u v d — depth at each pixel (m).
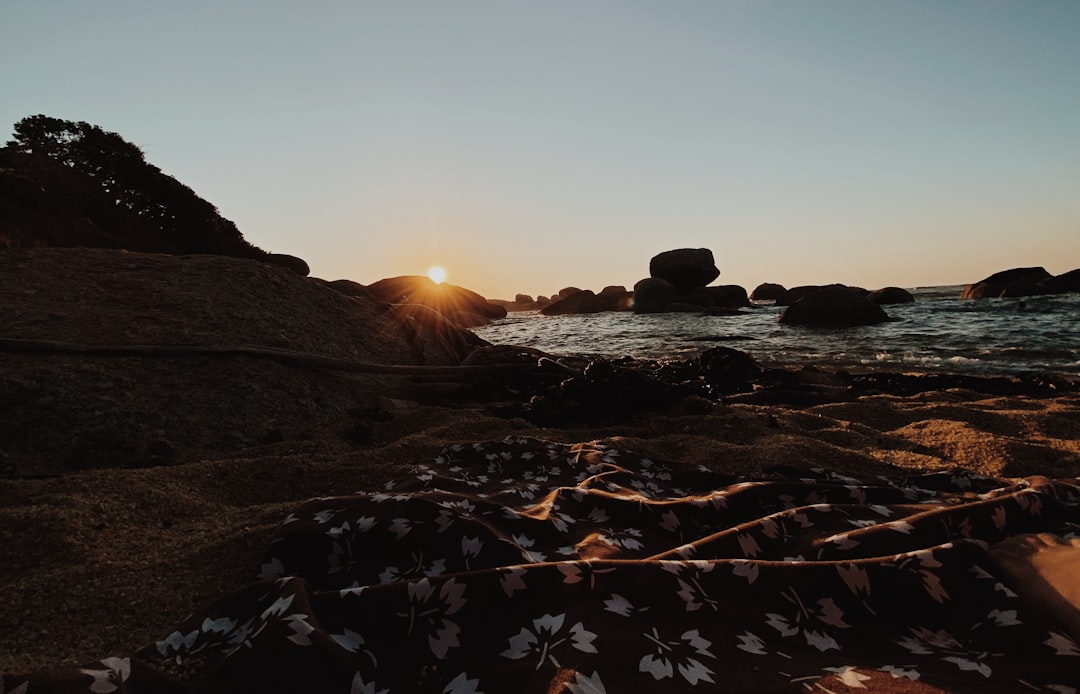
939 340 14.71
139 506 3.01
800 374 8.62
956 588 1.91
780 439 4.48
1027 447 4.26
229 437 4.63
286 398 5.31
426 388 6.63
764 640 1.74
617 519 2.70
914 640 1.77
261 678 1.45
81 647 1.91
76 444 4.12
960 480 3.26
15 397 4.27
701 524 2.74
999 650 1.67
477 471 3.68
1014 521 2.36
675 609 1.81
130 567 2.38
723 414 5.59
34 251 6.39
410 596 1.80
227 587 2.28
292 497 3.40
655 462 3.78
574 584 1.86
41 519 2.70
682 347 15.66
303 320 6.65
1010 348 12.32
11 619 2.04
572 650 1.58
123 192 26.17
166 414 4.63
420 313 8.62
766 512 2.87
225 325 5.82
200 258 7.18
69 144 26.89
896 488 3.08
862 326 20.88
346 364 6.11
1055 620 1.76
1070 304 25.59
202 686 1.43
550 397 5.96
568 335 23.00
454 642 1.70
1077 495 2.80
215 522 2.91
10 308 5.21
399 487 3.19
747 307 53.50
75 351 4.84
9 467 3.72
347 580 2.24
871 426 5.50
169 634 1.80
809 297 23.88
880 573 1.94
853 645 1.75
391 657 1.66
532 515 2.64
